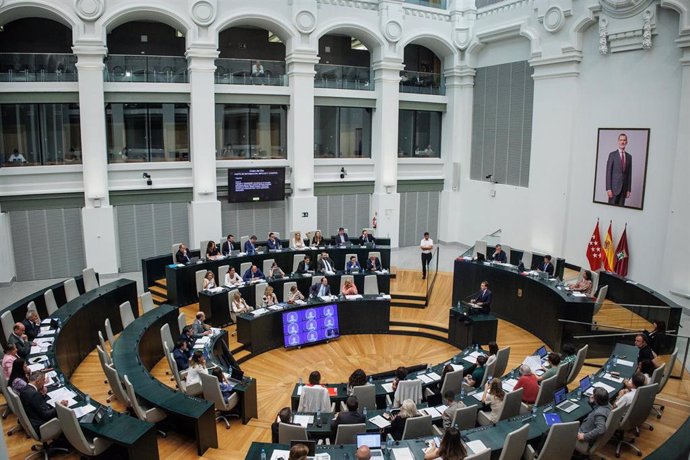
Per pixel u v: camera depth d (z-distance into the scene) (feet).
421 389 32.99
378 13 73.31
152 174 66.80
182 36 68.95
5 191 60.70
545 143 65.46
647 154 54.03
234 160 71.00
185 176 68.54
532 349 47.06
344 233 66.64
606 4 55.88
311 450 24.57
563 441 24.68
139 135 66.69
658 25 52.13
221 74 68.08
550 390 31.35
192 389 35.14
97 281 52.80
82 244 65.05
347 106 75.41
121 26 66.54
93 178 62.69
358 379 33.81
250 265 57.72
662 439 29.73
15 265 62.90
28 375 30.94
